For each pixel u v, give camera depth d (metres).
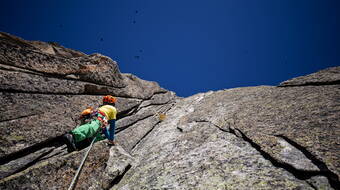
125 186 4.23
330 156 2.90
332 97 4.86
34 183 3.38
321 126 3.73
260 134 4.19
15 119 4.51
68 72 6.36
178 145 5.43
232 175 3.34
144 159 5.44
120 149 5.67
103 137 5.63
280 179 2.94
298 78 6.96
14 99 4.75
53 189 3.54
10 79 4.81
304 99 5.31
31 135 4.54
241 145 4.25
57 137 5.16
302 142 3.42
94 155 4.50
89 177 4.16
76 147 4.48
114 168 4.66
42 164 3.62
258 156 3.68
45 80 5.62
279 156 3.33
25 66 5.31
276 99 5.99
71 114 5.80
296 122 4.20
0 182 3.05
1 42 4.97
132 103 8.52
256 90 7.87
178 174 3.88
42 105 5.25
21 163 4.12
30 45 6.17
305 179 2.82
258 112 5.45
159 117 9.41
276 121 4.56
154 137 7.35
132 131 7.80
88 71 6.96
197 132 5.83
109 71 7.79
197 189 3.24
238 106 6.59
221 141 4.73
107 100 5.75
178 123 7.44
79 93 6.55
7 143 4.07
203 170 3.73
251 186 2.96
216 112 6.84
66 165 3.90
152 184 3.83
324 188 2.55
